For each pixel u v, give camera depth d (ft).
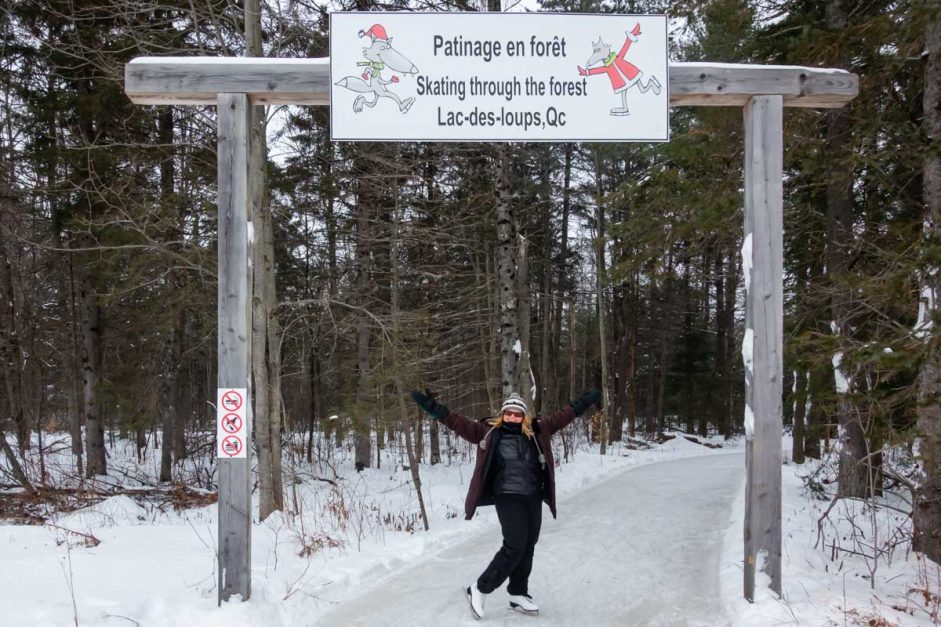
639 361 107.14
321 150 46.01
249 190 16.44
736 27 28.37
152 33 30.99
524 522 15.79
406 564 21.56
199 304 40.19
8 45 38.70
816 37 23.04
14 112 39.96
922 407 17.52
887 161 26.07
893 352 16.40
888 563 19.52
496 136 17.01
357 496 37.42
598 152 60.13
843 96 16.74
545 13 17.02
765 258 16.33
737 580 17.98
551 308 83.46
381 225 42.91
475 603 15.66
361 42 16.83
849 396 18.81
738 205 25.32
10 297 42.47
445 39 16.97
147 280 37.04
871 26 20.88
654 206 28.04
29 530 23.65
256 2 28.63
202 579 17.76
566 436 72.28
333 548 22.18
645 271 29.73
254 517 31.42
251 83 16.38
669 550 22.45
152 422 44.62
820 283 29.30
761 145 16.58
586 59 17.04
